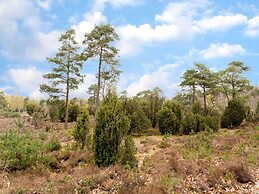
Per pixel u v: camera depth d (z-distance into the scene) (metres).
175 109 29.20
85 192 9.21
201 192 9.72
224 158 13.80
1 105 64.06
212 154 15.49
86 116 19.02
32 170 12.32
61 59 35.12
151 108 32.28
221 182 10.59
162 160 13.90
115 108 13.63
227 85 42.56
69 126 36.72
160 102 32.69
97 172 11.77
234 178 11.06
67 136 25.50
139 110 27.30
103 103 13.87
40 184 10.16
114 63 34.16
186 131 27.27
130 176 10.71
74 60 34.72
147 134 27.48
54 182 10.20
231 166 11.73
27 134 13.97
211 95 42.94
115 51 33.97
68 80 34.53
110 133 13.20
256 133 21.83
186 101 48.50
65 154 15.95
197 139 20.05
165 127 27.27
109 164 12.96
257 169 12.64
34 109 52.09
